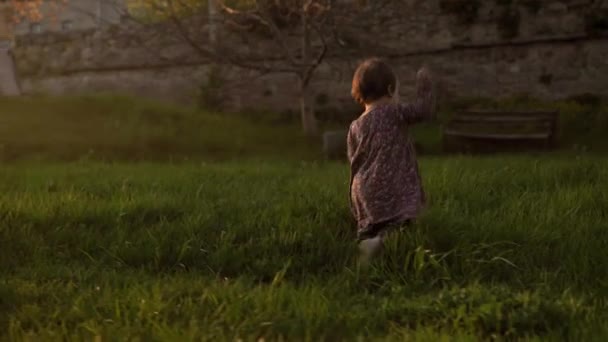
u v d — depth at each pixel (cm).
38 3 2706
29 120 1573
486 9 1844
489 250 407
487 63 1861
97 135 1489
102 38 2300
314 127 1739
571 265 377
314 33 2008
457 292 324
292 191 648
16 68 2161
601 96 1747
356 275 374
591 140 1530
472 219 470
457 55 1889
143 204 565
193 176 842
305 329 285
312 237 442
